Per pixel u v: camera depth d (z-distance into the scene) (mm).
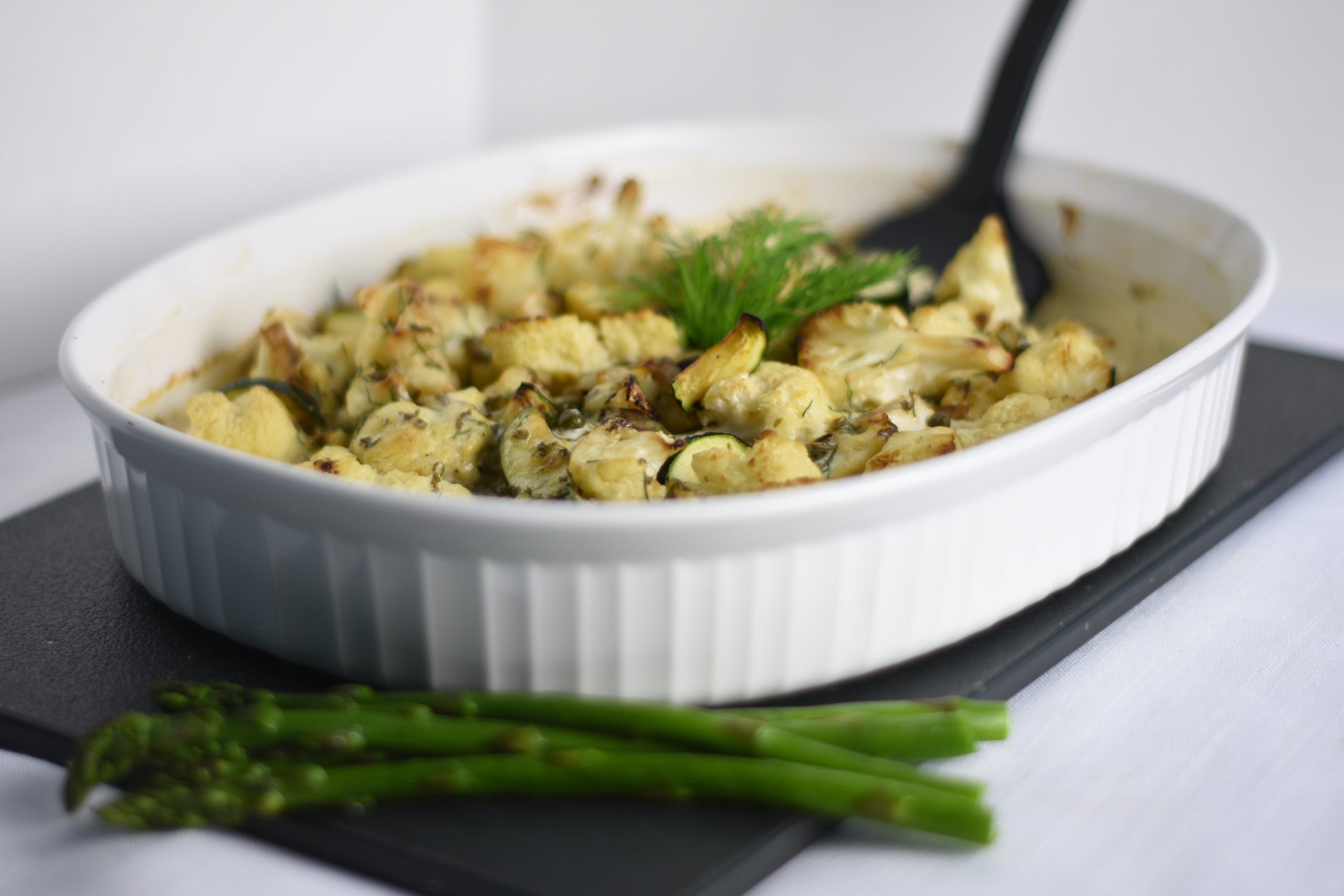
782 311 674
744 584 493
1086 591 575
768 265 688
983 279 720
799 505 479
